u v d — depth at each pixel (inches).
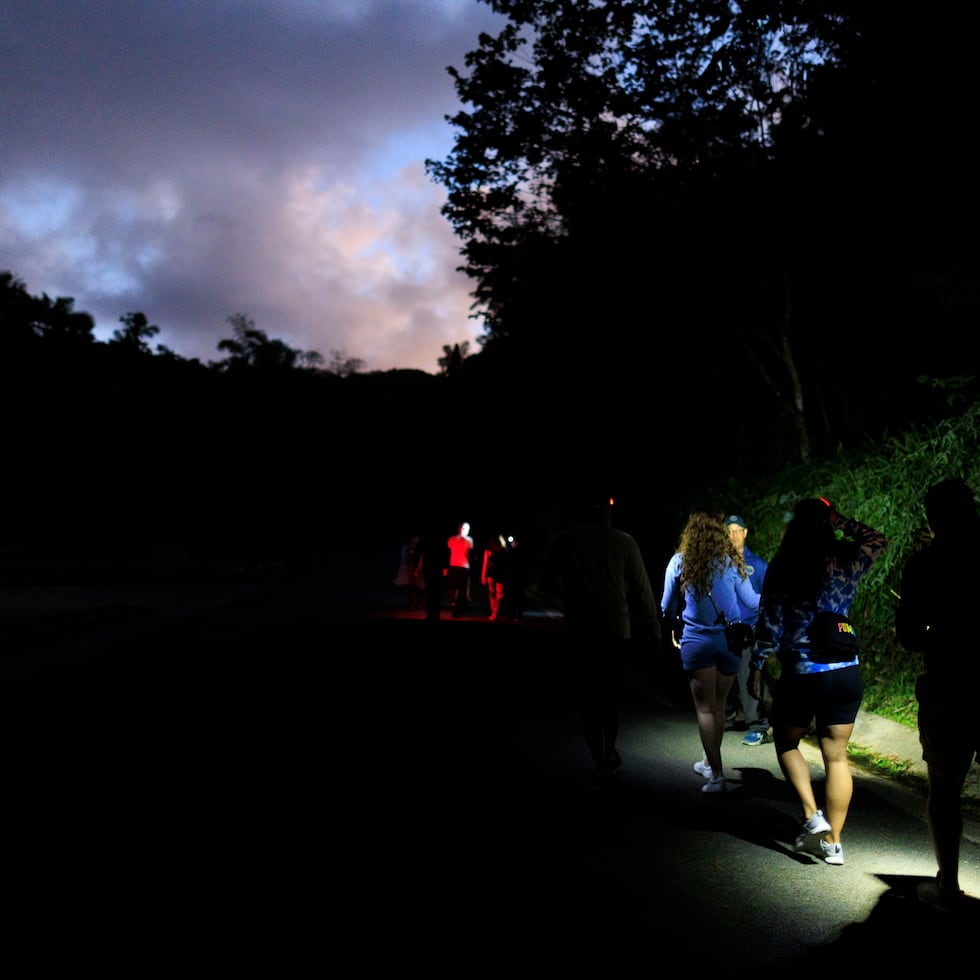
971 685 173.0
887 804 261.6
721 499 685.9
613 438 1007.6
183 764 274.1
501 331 1049.5
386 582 1421.0
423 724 344.5
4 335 2397.9
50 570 1255.5
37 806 228.8
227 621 742.5
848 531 217.0
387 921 164.4
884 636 422.3
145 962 145.4
